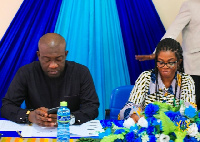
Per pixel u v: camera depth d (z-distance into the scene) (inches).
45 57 71.3
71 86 79.3
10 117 71.4
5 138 60.2
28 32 121.6
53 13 122.6
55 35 72.7
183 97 76.3
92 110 74.5
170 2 134.0
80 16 123.3
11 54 120.9
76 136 62.4
